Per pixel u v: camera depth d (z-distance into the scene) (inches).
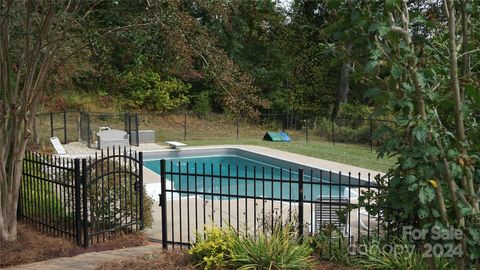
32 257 222.5
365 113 878.4
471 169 95.5
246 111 265.6
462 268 95.6
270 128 1003.3
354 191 389.1
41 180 272.7
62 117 871.7
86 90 961.5
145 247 246.7
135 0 255.9
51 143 657.6
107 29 247.3
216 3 253.3
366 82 97.7
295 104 1084.5
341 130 836.6
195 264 192.7
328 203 206.5
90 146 683.4
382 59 89.5
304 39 1055.6
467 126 97.9
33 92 244.1
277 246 184.7
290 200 213.9
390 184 103.7
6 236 242.1
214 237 196.4
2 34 229.5
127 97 988.6
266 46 1103.6
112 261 208.2
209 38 259.0
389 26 88.4
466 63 97.7
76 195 244.1
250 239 191.5
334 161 594.2
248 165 676.7
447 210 96.9
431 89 92.9
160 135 862.5
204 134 902.4
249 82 262.1
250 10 934.4
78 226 243.8
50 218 265.4
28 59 235.5
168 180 496.7
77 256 228.2
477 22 102.3
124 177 272.7
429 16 109.4
